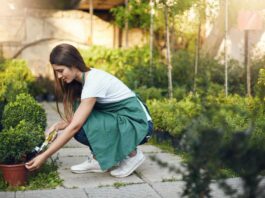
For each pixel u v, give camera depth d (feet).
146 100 20.65
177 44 31.86
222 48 29.58
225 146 5.17
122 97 11.64
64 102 11.80
